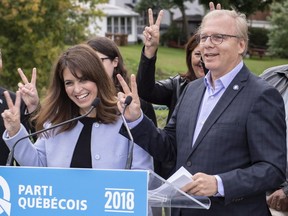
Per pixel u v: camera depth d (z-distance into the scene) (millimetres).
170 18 59938
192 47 5246
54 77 3986
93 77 3844
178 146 3963
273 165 3549
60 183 3229
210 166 3707
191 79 5316
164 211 3928
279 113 3680
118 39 53219
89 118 3965
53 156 3949
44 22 18312
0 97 4617
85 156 3879
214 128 3732
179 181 3412
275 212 4820
